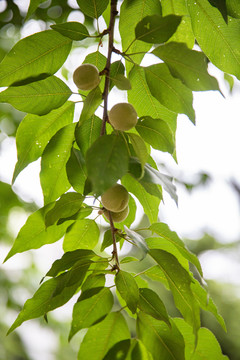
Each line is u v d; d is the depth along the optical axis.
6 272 2.68
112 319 0.92
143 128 0.92
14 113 2.25
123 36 1.02
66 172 0.94
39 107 0.96
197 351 0.93
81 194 0.91
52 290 0.92
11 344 2.67
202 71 0.88
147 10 1.01
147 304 0.89
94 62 1.00
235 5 1.00
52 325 2.76
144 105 1.01
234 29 1.01
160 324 0.91
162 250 0.90
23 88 0.95
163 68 0.91
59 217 0.91
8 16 1.71
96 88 0.91
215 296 6.21
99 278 0.91
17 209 2.68
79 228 0.97
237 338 5.71
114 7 0.96
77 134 0.97
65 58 0.97
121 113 0.86
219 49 1.02
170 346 0.90
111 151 0.80
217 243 6.85
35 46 0.95
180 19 0.88
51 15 1.69
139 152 0.85
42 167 0.98
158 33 0.89
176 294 0.90
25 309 0.91
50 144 0.98
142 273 0.95
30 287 2.75
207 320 5.80
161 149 0.92
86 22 1.74
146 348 0.90
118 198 0.86
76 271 0.88
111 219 0.88
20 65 0.95
